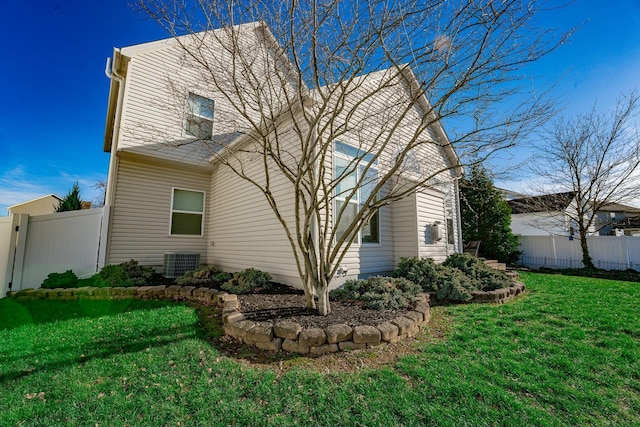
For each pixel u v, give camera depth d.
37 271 6.27
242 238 7.41
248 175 7.33
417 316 3.87
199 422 2.04
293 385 2.49
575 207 12.62
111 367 2.82
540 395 2.35
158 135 7.52
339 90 5.64
